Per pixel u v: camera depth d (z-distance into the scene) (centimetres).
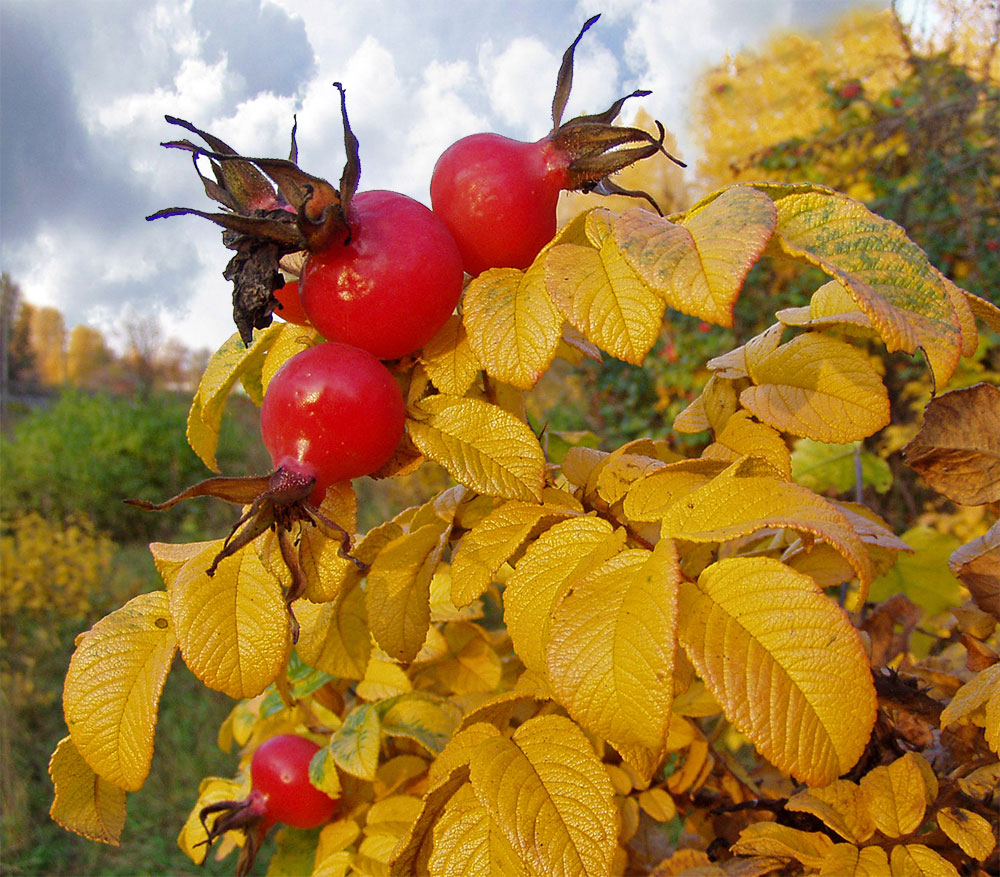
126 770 13
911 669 19
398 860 14
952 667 20
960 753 16
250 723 26
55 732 82
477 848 13
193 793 72
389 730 20
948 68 90
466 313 13
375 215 12
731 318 10
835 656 11
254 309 12
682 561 15
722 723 22
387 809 20
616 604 11
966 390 16
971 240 81
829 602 11
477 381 16
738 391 17
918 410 73
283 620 14
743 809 19
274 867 22
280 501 12
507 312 13
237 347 17
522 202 13
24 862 65
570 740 13
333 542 13
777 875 16
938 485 16
